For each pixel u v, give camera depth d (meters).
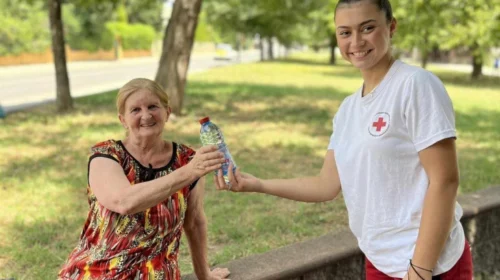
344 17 2.06
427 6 19.00
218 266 3.05
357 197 2.18
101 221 2.22
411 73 1.98
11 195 5.21
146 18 58.09
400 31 19.75
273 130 9.15
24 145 7.71
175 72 10.13
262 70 26.41
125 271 2.22
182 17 10.01
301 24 38.44
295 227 4.29
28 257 3.63
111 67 35.41
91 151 2.23
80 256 2.28
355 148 2.13
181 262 3.56
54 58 11.12
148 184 2.05
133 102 2.21
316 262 3.13
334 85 18.36
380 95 2.05
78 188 5.47
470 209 3.88
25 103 14.02
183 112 10.81
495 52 29.31
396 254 2.09
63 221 4.43
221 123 9.77
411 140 1.99
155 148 2.28
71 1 13.38
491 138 8.66
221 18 35.84
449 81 21.88
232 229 4.21
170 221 2.27
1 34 35.94
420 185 2.02
